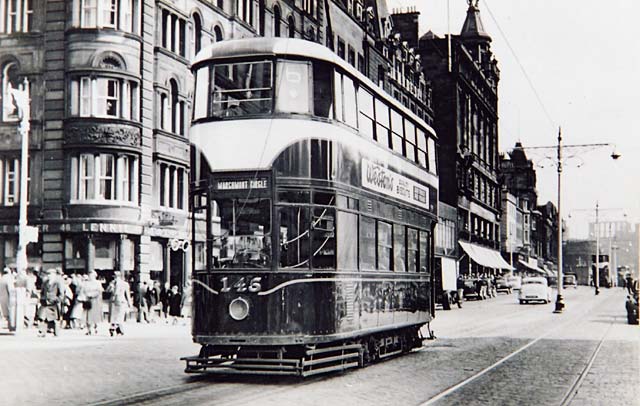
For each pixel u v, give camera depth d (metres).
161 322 33.12
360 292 16.11
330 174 14.94
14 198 34.59
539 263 140.50
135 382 14.33
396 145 19.25
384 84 63.88
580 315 41.31
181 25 38.78
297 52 14.98
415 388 13.64
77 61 34.19
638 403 12.18
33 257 33.88
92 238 33.78
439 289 49.31
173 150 37.84
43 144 34.41
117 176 34.28
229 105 14.91
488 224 94.88
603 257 136.75
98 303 25.69
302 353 14.92
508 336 26.36
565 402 12.21
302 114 14.78
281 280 14.27
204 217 14.73
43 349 20.48
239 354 15.05
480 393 13.12
